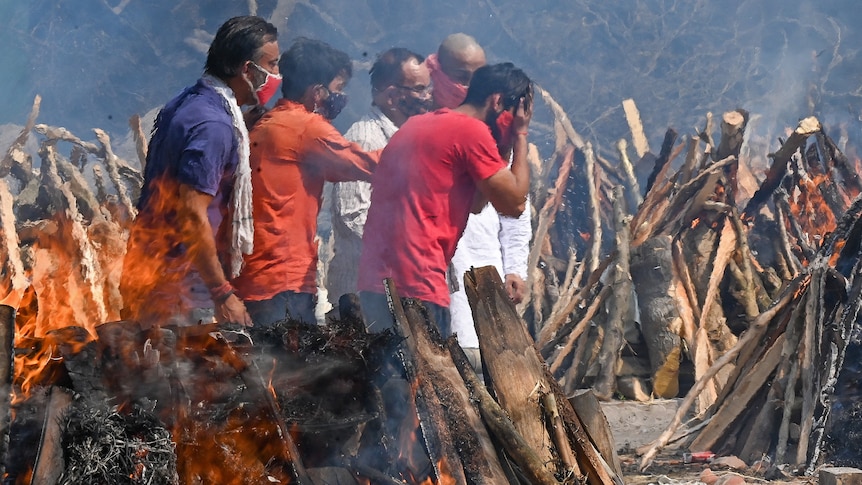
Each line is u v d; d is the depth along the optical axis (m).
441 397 9.05
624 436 15.44
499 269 15.20
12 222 14.62
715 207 17.55
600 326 17.09
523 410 9.41
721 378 15.97
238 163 10.81
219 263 10.55
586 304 17.92
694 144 18.27
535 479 8.79
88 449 6.95
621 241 17.28
